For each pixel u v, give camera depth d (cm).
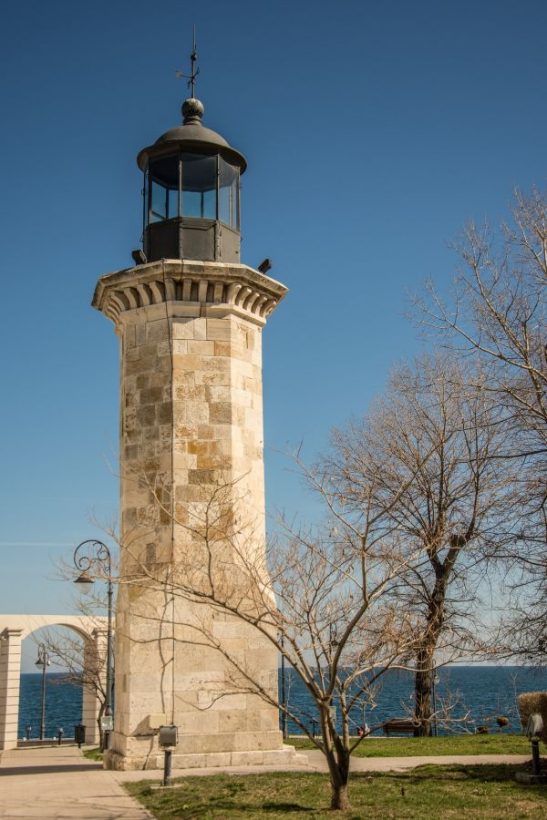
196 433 1720
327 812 1058
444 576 2198
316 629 1107
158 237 1880
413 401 3316
